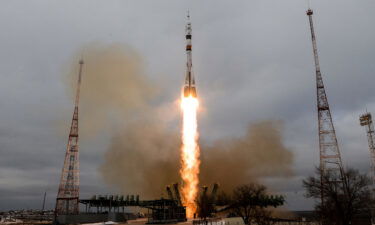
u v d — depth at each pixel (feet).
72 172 473.26
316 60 417.28
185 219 330.34
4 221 551.18
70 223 356.38
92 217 363.97
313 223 357.41
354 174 291.58
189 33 461.37
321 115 396.57
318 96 404.16
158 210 333.01
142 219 398.01
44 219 623.77
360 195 286.46
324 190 296.92
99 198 361.30
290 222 369.91
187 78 464.24
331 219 305.32
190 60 460.96
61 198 457.68
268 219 372.38
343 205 291.99
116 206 373.81
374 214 352.49
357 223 310.24
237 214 388.78
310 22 431.02
